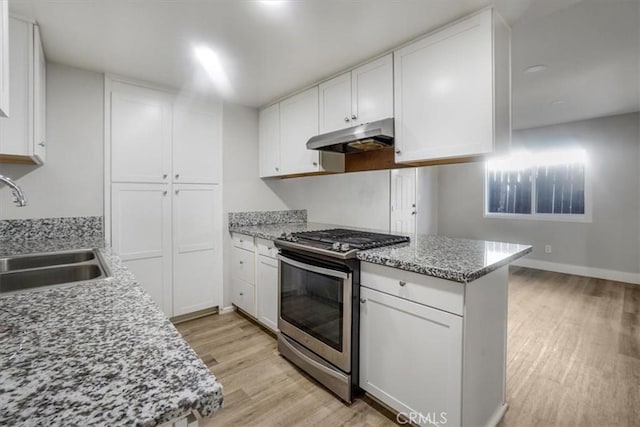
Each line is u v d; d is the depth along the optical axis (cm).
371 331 162
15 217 200
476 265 132
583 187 451
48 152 210
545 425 156
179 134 268
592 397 177
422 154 178
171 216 266
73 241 201
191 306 279
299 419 159
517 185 514
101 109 231
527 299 345
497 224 527
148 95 251
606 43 223
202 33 178
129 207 245
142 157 250
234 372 201
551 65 259
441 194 588
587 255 443
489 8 150
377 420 158
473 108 157
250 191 312
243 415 162
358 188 381
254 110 315
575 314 301
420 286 138
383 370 156
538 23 196
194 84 255
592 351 229
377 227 397
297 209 343
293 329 208
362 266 166
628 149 409
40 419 41
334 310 175
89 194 227
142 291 99
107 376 52
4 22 90
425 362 137
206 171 285
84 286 103
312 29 174
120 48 195
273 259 239
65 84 217
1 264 148
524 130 499
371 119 207
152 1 149
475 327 133
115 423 42
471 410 133
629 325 276
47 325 72
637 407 168
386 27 171
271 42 188
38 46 168
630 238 411
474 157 169
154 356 59
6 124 157
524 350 231
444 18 162
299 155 267
